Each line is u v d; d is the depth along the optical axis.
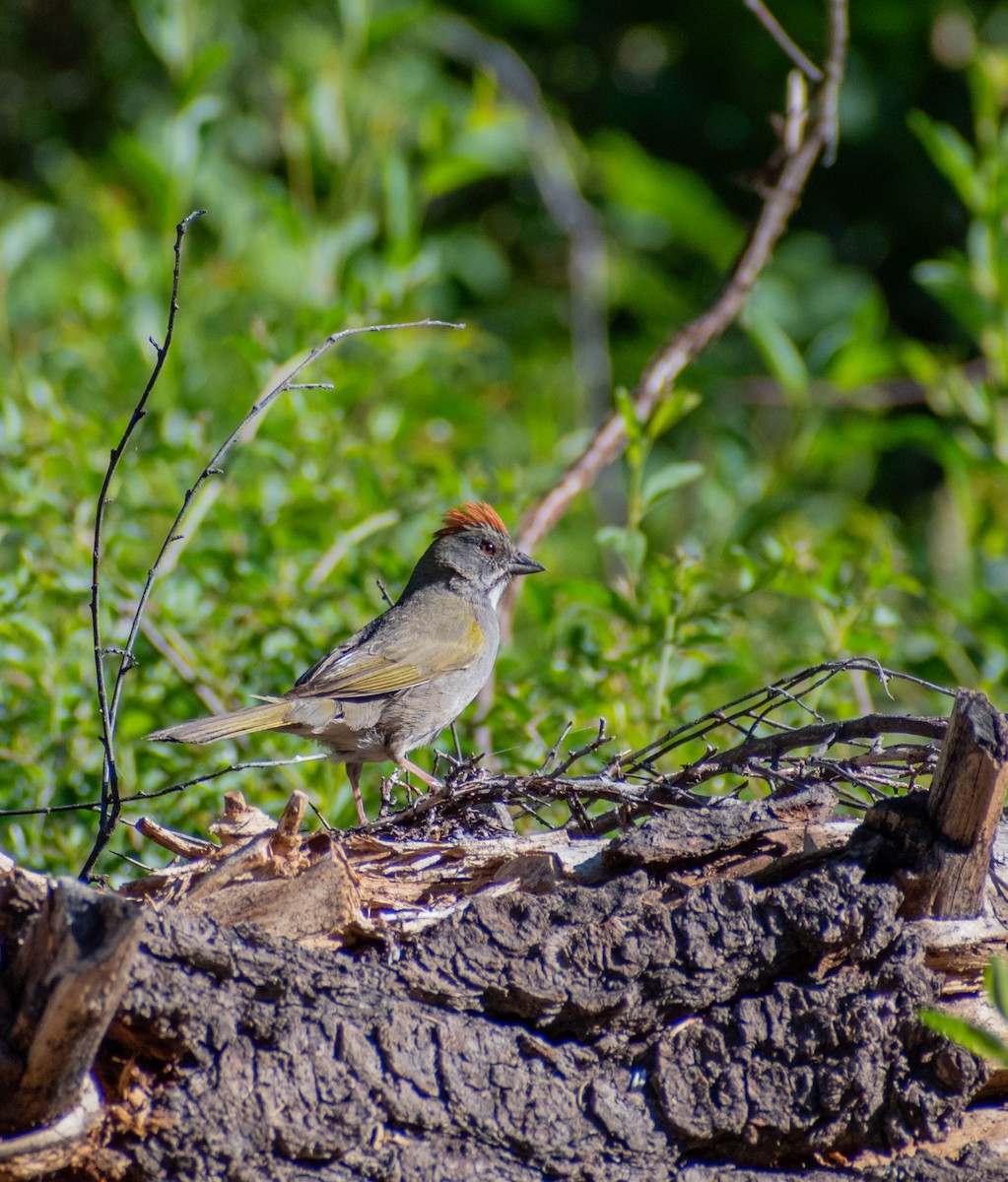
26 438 11.94
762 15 12.72
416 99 19.56
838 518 16.34
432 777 10.18
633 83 21.50
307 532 12.09
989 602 11.78
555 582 10.97
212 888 6.18
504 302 20.58
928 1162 5.92
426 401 14.27
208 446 12.32
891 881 6.07
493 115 14.82
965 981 6.15
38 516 11.19
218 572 11.68
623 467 17.64
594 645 11.48
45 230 15.28
